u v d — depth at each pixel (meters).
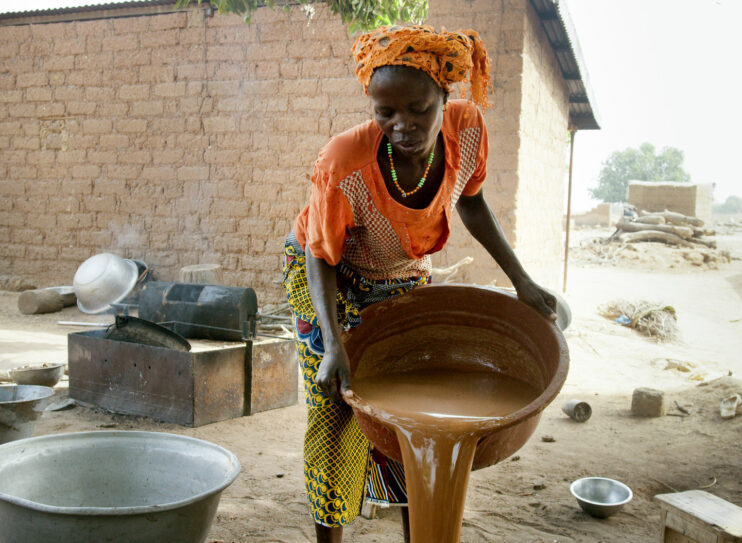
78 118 11.63
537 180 10.97
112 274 10.15
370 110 9.98
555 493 3.96
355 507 2.61
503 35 9.31
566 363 1.97
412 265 2.59
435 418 1.84
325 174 2.15
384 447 2.03
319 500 2.53
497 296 2.41
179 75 10.91
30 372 5.77
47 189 11.98
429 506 1.77
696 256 21.45
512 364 2.43
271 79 10.38
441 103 2.01
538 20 10.32
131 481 2.92
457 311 2.49
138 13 11.09
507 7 9.27
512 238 9.41
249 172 10.61
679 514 2.95
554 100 12.38
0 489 2.58
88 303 10.06
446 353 2.55
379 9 6.47
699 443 4.88
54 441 2.84
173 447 2.92
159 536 2.32
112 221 11.56
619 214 49.72
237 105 10.60
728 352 9.26
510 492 3.97
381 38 1.89
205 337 5.81
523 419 1.78
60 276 12.02
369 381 2.38
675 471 4.34
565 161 14.47
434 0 9.53
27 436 4.19
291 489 3.92
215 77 10.70
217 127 10.73
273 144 10.45
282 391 5.66
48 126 11.88
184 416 5.07
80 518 2.22
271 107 10.41
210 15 10.62
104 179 11.56
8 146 12.18
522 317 2.37
